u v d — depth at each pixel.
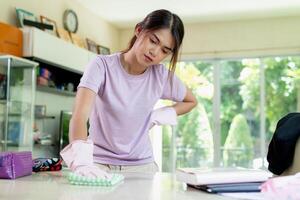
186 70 4.64
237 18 4.34
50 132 3.34
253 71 4.41
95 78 1.16
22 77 2.72
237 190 0.74
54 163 1.13
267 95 4.35
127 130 1.26
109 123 1.25
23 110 2.71
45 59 2.83
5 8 2.81
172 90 1.42
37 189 0.76
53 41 2.95
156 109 1.39
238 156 4.40
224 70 4.53
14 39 2.62
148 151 1.35
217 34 4.52
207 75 4.58
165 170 4.57
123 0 3.80
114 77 1.22
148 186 0.83
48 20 3.28
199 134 4.54
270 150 1.50
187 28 4.61
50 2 3.39
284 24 4.27
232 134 4.44
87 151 0.97
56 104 3.49
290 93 4.27
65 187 0.79
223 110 4.50
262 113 4.34
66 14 3.62
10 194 0.69
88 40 3.98
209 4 3.86
